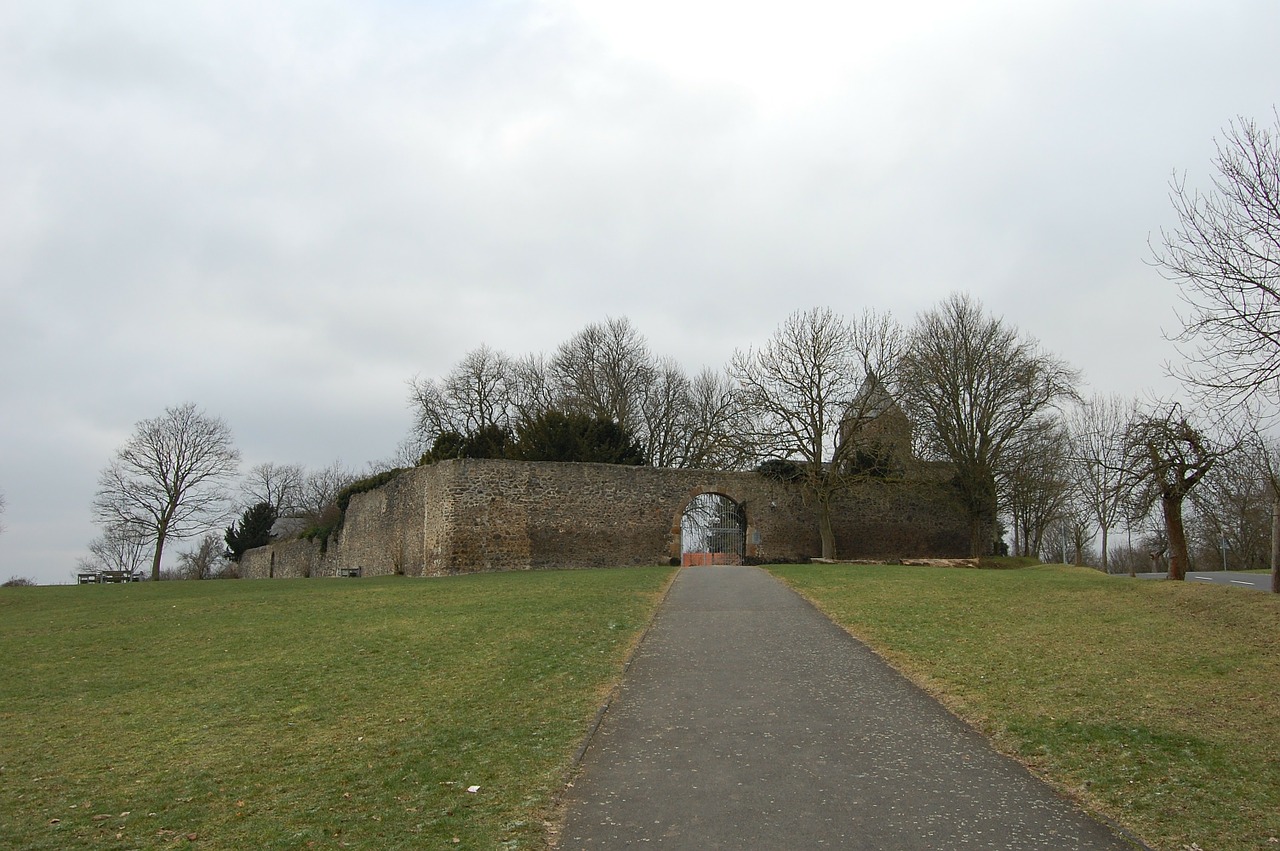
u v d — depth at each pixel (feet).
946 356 123.34
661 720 31.22
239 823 22.65
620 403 174.50
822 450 119.96
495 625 51.31
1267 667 35.14
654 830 21.65
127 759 28.89
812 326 122.11
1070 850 20.59
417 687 36.88
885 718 31.48
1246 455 51.96
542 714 31.89
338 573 144.77
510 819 22.27
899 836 21.34
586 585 71.56
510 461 106.63
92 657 48.19
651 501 113.70
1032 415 124.77
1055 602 55.36
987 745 28.48
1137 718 29.94
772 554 120.06
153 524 182.70
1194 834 21.33
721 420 155.43
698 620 52.34
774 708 32.76
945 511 132.87
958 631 47.11
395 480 121.80
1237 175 41.27
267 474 285.43
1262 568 132.05
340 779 25.79
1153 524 99.86
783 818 22.43
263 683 39.24
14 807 24.52
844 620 51.83
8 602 75.92
